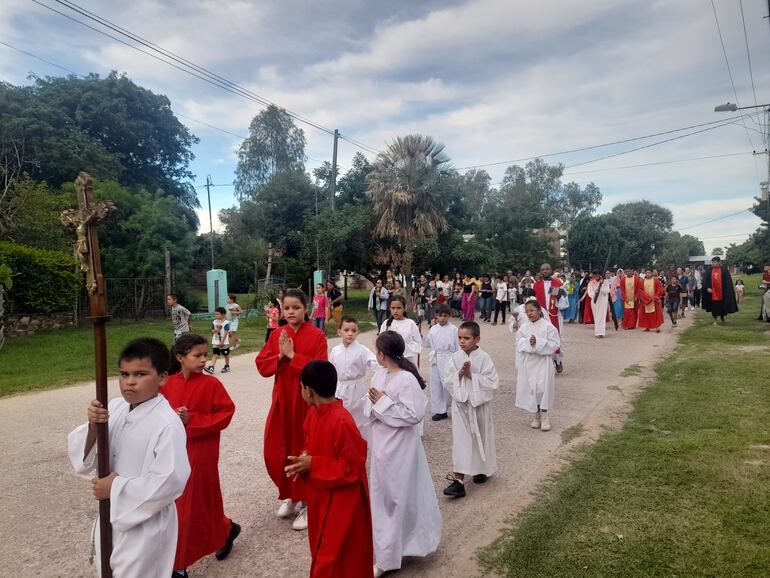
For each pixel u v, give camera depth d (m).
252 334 18.11
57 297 17.70
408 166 25.16
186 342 3.87
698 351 11.86
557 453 6.09
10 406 8.58
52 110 28.45
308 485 3.32
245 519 4.66
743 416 6.75
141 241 24.86
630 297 17.45
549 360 7.03
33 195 19.84
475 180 58.53
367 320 23.22
